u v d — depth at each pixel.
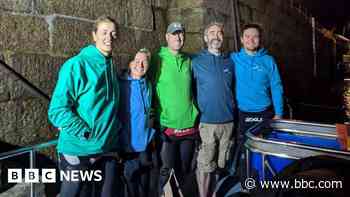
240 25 5.68
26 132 2.89
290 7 9.48
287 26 9.15
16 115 2.80
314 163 1.86
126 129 2.65
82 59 2.15
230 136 3.07
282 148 2.07
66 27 3.17
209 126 2.98
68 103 2.11
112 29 2.23
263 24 7.08
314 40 12.59
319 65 13.55
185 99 2.88
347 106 7.05
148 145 2.79
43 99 2.99
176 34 2.83
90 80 2.16
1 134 2.70
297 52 10.30
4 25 2.70
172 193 2.97
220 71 2.98
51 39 3.05
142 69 2.62
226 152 3.09
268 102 3.26
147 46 4.18
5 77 2.71
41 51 2.98
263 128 2.62
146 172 2.88
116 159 2.52
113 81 2.36
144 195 2.87
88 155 2.22
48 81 3.04
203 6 4.44
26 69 2.86
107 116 2.28
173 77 2.85
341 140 2.27
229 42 5.21
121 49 3.77
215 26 3.00
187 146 3.01
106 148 2.30
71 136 2.19
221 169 3.42
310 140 2.48
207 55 3.03
